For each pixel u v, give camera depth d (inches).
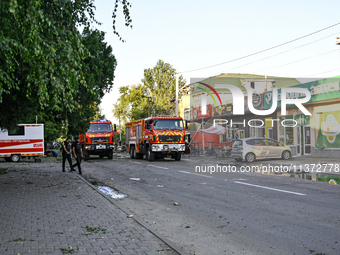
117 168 775.1
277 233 232.1
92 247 196.9
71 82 303.7
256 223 260.1
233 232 238.8
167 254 185.9
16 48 296.5
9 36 291.3
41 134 1131.3
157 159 1090.7
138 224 252.7
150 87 2332.7
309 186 421.7
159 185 486.9
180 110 2290.8
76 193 406.6
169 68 2315.5
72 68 300.2
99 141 1124.5
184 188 450.3
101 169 759.7
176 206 336.2
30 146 1117.7
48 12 282.0
